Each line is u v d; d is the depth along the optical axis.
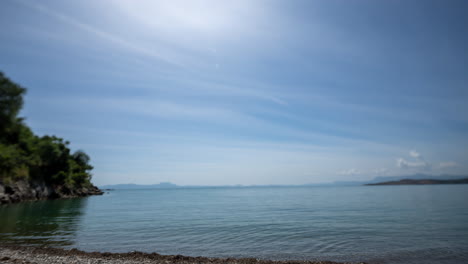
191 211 47.97
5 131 33.28
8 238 21.34
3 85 30.61
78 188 119.31
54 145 93.81
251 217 37.12
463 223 28.58
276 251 17.47
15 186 69.69
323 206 56.62
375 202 67.69
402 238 21.22
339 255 16.42
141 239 21.47
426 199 76.00
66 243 19.77
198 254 16.91
